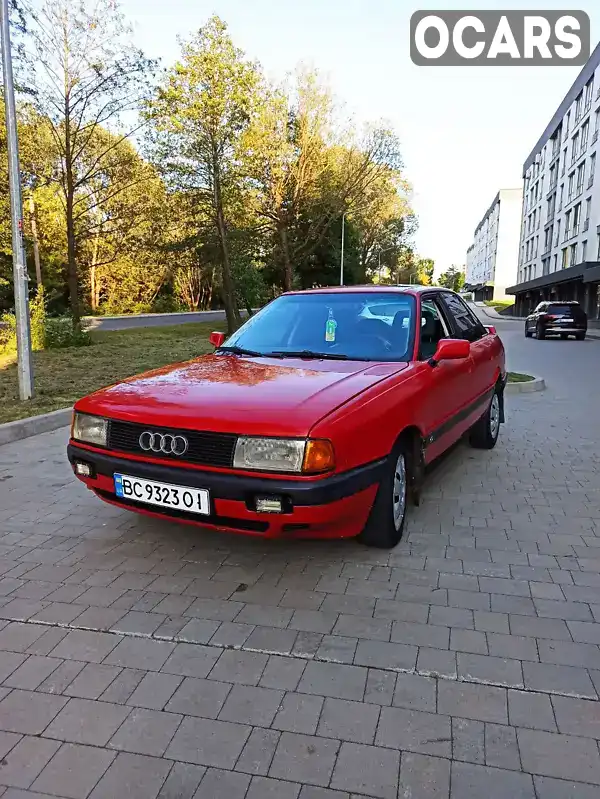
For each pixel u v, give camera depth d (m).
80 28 16.30
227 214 22.19
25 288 8.05
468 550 3.60
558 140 46.03
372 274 57.59
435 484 4.89
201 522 3.07
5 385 9.60
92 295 46.09
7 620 2.86
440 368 4.17
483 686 2.34
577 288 39.00
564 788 1.87
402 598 3.03
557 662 2.49
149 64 17.41
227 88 19.77
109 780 1.92
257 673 2.44
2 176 17.77
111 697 2.30
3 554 3.61
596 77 34.78
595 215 34.78
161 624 2.81
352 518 3.16
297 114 22.86
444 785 1.88
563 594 3.06
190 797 1.85
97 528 4.01
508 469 5.31
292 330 4.44
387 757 1.99
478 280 112.12
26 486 4.93
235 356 4.20
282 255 25.62
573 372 12.61
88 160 19.47
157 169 19.94
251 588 3.15
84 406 3.45
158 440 3.08
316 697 2.29
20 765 1.98
